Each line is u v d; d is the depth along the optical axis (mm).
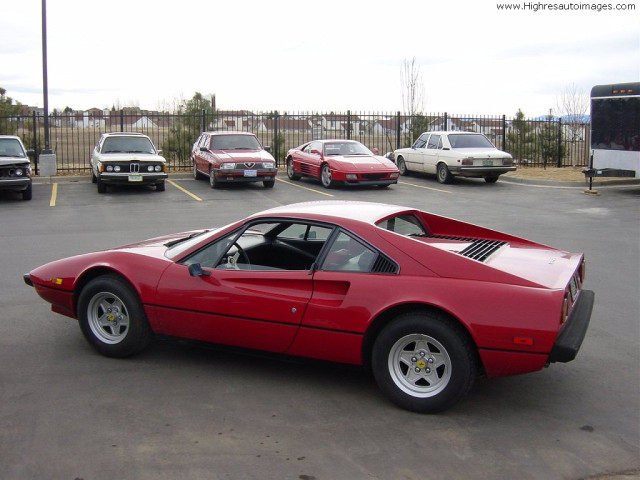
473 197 16812
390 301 4211
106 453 3688
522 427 4074
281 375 4938
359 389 4668
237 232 4906
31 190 16422
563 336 4023
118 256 5207
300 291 4559
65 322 6215
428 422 4133
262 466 3555
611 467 3580
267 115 25875
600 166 17172
